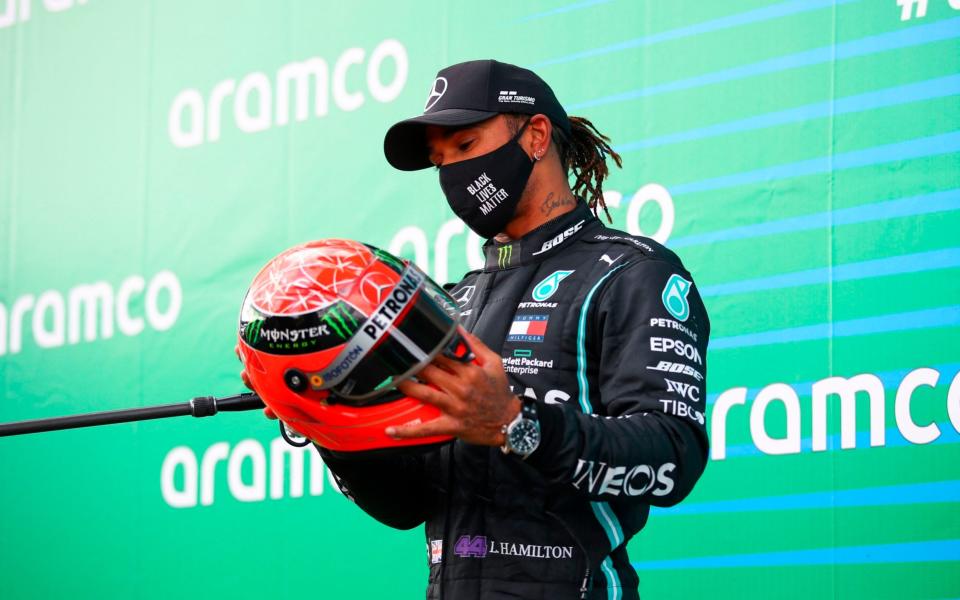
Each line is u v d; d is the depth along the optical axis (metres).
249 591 3.81
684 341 1.99
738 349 3.09
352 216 3.85
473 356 1.75
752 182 3.13
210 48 4.25
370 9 3.91
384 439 1.83
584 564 1.98
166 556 4.00
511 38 3.63
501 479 2.02
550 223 2.20
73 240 4.45
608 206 3.36
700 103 3.25
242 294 4.02
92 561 4.17
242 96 4.14
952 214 2.85
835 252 2.99
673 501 1.92
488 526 2.03
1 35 4.77
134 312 4.25
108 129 4.45
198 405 2.06
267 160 4.05
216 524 3.91
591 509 2.01
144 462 4.10
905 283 2.88
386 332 1.73
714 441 3.09
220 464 3.93
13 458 4.42
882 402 2.88
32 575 4.30
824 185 3.02
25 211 4.59
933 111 2.90
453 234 3.63
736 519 3.04
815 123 3.06
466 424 1.74
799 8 3.12
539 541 1.99
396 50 3.85
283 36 4.09
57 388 4.38
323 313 1.74
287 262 1.83
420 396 1.73
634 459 1.83
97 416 2.09
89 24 4.56
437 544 2.09
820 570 2.91
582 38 3.49
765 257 3.09
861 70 3.01
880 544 2.85
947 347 2.81
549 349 2.05
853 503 2.89
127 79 4.43
